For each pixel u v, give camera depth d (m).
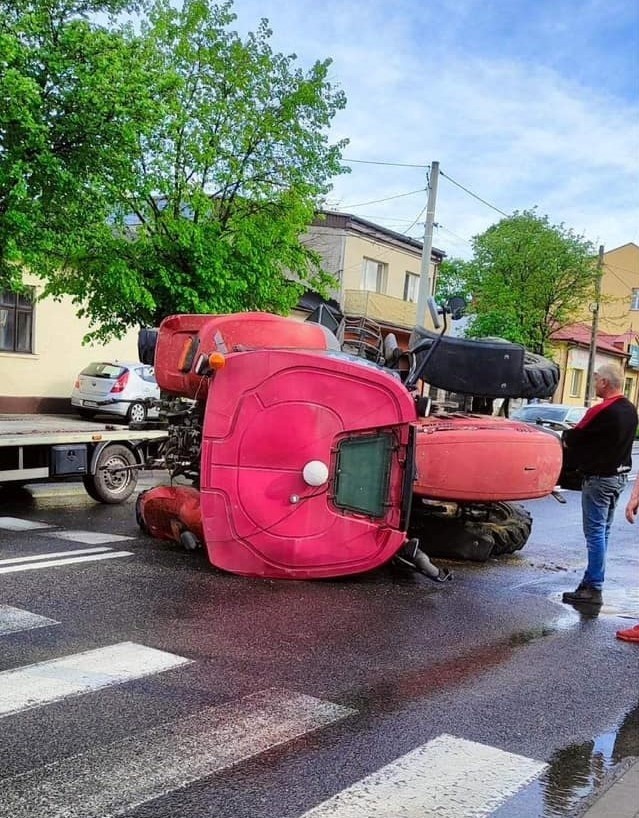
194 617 5.70
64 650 4.92
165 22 13.06
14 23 9.10
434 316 7.36
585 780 3.60
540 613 6.46
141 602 5.98
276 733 3.91
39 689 4.30
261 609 5.98
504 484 7.18
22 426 11.40
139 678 4.52
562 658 5.36
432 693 4.57
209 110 13.09
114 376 18.25
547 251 30.42
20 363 19.47
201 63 13.29
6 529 8.70
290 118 13.73
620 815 3.23
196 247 12.99
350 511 6.66
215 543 6.61
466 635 5.73
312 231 28.31
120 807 3.17
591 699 4.63
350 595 6.54
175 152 13.13
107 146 9.83
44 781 3.35
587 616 6.47
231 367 6.47
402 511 6.69
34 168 9.36
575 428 6.89
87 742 3.72
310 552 6.60
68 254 12.50
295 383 6.44
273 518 6.53
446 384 7.86
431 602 6.55
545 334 31.81
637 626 5.92
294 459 6.48
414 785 3.46
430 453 7.00
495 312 29.70
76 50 9.33
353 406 6.50
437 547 8.05
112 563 7.16
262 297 14.05
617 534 11.18
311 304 24.83
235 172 13.48
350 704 4.34
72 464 10.20
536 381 7.92
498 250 30.94
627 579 8.05
